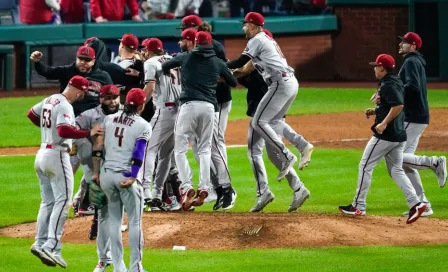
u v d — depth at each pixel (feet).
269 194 146.41
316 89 302.86
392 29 318.65
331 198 161.17
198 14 313.12
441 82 314.96
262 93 145.38
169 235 130.72
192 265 117.70
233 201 148.66
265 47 140.87
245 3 317.01
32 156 202.18
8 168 188.75
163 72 139.33
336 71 322.55
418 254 122.21
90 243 131.13
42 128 118.21
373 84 313.12
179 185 147.02
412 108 148.97
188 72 138.10
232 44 311.68
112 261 111.86
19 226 143.64
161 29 301.43
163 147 143.54
